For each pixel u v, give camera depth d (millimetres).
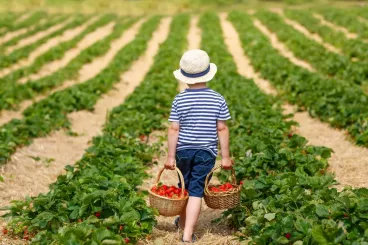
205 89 5879
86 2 47625
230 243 5938
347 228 5363
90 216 5805
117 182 6945
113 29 34000
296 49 23219
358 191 6148
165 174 9094
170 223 6785
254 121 11039
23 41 29906
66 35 31859
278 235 5379
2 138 10367
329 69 17922
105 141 10047
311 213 5789
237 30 31328
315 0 53125
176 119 5836
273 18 34812
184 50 25500
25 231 6328
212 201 5938
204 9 49188
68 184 7258
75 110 14414
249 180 7906
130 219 5840
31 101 16188
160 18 40188
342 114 11656
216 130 5887
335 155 9734
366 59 19656
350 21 30828
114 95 17234
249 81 16719
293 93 14727
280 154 8227
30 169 9539
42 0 47969
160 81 17078
